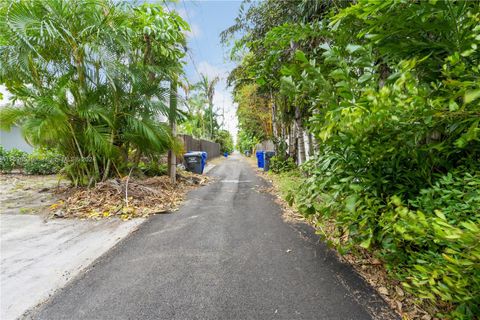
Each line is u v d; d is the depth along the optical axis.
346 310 1.48
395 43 1.54
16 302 1.57
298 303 1.55
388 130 1.40
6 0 3.53
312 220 2.91
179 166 8.02
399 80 1.26
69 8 3.94
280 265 2.05
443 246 1.22
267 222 3.23
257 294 1.65
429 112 1.16
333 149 1.89
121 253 2.29
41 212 3.55
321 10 3.30
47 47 3.98
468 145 1.36
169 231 2.89
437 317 1.37
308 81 2.09
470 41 1.28
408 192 1.56
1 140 9.80
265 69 3.37
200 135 20.27
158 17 4.69
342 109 1.46
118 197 3.94
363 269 1.95
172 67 5.33
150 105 4.79
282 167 8.20
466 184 1.25
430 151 1.48
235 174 8.92
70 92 4.19
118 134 4.71
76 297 1.63
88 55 3.91
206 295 1.64
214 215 3.56
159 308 1.52
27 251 2.33
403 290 1.63
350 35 2.09
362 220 1.56
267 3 4.25
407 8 1.33
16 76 3.89
